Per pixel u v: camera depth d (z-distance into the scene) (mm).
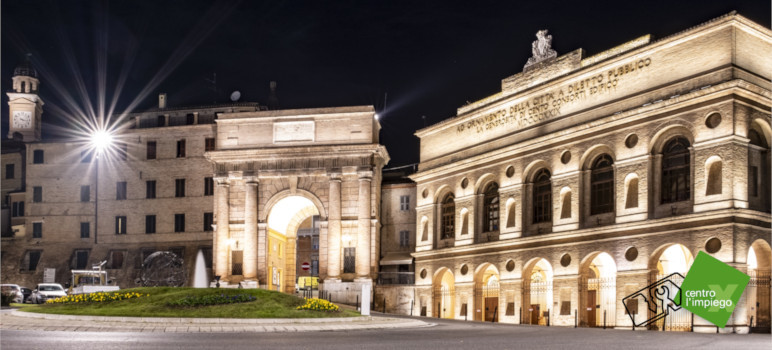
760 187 41594
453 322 46250
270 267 73938
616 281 46031
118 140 83750
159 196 81625
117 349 20859
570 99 51531
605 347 23750
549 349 22828
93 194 83875
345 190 71562
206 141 81562
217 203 73125
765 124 42031
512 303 54594
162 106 86812
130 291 40688
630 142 46469
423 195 67062
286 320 35125
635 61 46938
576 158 50000
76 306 37719
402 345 23875
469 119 61812
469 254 59906
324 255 71062
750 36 42312
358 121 72062
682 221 41938
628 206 46031
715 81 41438
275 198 72438
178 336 26781
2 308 50188
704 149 41469
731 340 27844
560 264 50406
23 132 96812
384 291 68625
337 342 24812
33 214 84688
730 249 39281
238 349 21422
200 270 78625
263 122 73562
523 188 54750
